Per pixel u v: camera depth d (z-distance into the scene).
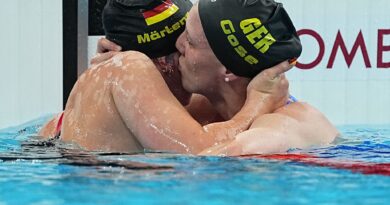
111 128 6.18
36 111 11.30
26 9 11.27
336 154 5.89
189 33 6.33
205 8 6.24
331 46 11.76
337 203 3.78
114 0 6.73
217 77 6.43
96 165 5.13
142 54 6.47
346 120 11.77
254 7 6.20
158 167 4.97
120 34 6.68
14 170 4.96
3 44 11.05
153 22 6.56
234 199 3.83
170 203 3.70
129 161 5.30
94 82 6.47
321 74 11.77
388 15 11.74
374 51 11.80
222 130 5.93
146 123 5.89
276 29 6.25
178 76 6.82
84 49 11.43
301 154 5.75
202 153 5.68
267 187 4.20
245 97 6.63
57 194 3.99
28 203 3.75
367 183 4.40
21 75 11.23
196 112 7.01
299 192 4.06
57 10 11.38
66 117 6.73
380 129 9.93
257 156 5.54
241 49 6.18
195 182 4.34
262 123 6.06
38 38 11.34
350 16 11.75
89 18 11.55
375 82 11.83
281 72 6.35
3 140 7.28
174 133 5.81
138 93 6.03
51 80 11.38
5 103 11.00
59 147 6.32
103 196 3.90
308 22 11.75
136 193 3.98
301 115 6.51
